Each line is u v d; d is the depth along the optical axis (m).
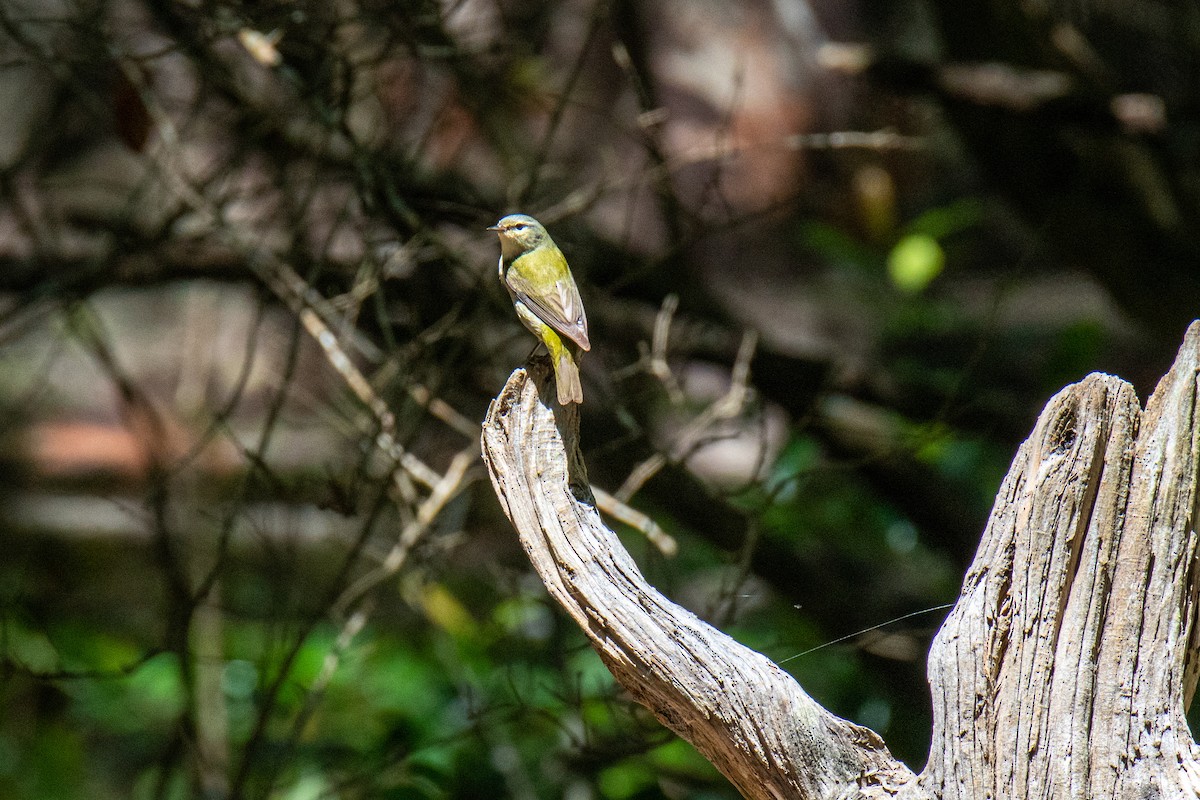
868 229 16.62
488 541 12.16
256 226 9.72
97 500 15.55
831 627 10.90
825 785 4.40
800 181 17.59
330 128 8.93
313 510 12.65
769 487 11.80
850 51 11.20
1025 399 12.88
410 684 11.62
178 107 10.66
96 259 10.18
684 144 17.67
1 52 10.54
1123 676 4.36
